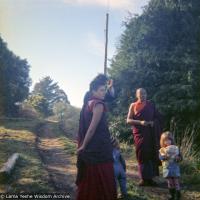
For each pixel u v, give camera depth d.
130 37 17.52
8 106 42.84
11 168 8.89
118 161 8.02
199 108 15.41
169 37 17.02
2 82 43.16
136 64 16.86
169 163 8.46
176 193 8.40
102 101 5.50
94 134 5.41
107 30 25.17
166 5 17.12
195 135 14.90
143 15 17.38
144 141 9.43
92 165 5.38
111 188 5.42
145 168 9.48
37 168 9.70
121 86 17.03
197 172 10.90
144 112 9.55
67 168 10.97
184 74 16.03
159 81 16.48
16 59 56.69
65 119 36.03
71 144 15.73
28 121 30.73
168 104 15.68
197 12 17.23
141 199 8.16
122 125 16.53
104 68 24.84
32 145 14.60
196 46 16.86
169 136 8.68
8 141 14.64
